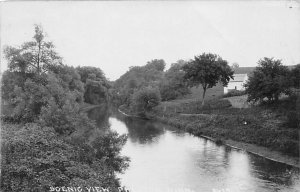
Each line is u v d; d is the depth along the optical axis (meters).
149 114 61.41
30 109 29.86
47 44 31.95
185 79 55.75
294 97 37.34
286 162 28.19
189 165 27.45
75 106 28.81
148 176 24.31
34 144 21.70
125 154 31.34
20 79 32.31
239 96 55.88
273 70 41.03
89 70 74.12
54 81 30.88
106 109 79.00
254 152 31.86
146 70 92.00
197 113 50.97
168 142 37.62
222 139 37.31
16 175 17.77
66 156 20.89
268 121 36.50
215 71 51.53
